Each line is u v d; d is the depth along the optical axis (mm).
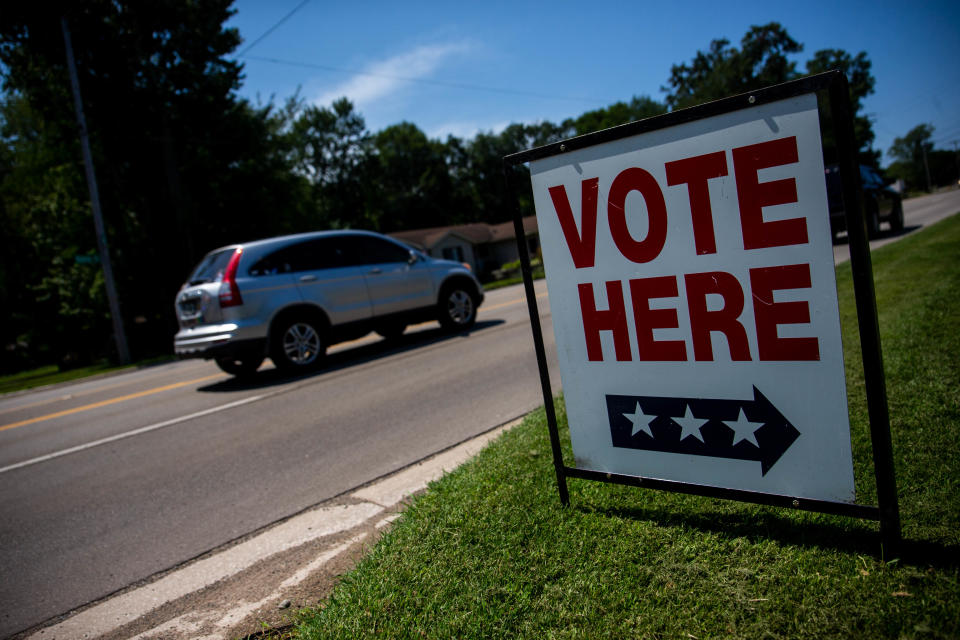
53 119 21734
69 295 23547
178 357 7844
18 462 5566
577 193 2268
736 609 1735
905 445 2484
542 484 2781
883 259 9016
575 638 1742
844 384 1836
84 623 2529
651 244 2135
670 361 2170
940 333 3998
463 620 1897
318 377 7570
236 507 3580
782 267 1888
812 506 1917
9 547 3500
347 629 1962
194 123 23719
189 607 2514
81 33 20188
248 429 5453
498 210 79938
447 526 2527
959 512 1973
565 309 2395
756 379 1994
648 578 1954
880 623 1570
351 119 65125
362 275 8539
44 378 20328
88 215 23234
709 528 2180
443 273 9586
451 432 4367
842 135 1696
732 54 52094
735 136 1902
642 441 2293
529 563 2146
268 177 27828
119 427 6453
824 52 65375
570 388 2445
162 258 23906
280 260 7828
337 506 3324
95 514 3844
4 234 30531
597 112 77438
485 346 8000
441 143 78250
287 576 2619
